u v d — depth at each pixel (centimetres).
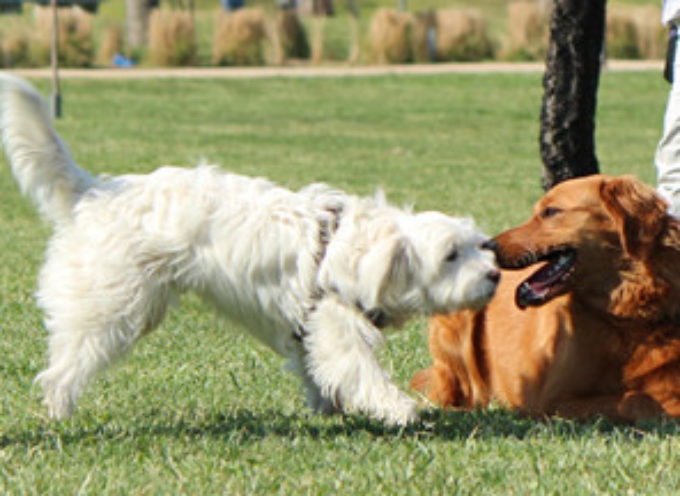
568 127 1733
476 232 976
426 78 5681
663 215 975
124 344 961
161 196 954
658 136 4012
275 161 3331
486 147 3812
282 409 1063
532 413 1056
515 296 1022
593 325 1001
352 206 962
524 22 6512
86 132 3912
